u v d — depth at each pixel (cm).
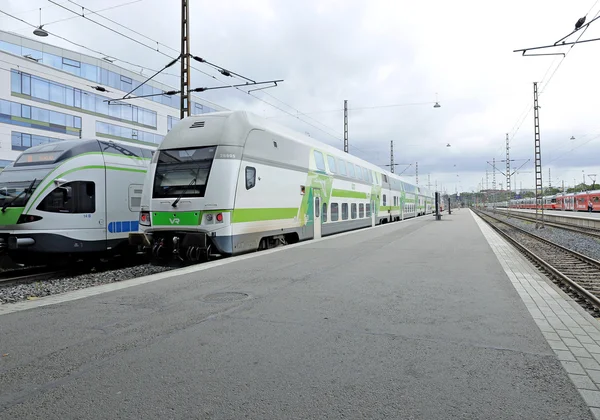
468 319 566
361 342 478
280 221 1441
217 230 1152
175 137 1257
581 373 390
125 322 559
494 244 1546
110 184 1327
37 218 1144
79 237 1222
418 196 5025
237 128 1230
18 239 1129
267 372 399
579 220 3472
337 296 702
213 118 1254
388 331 517
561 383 370
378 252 1286
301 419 316
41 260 1296
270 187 1369
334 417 318
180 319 572
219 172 1169
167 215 1202
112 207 1330
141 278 867
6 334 513
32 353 450
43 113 4038
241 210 1205
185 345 472
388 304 648
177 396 353
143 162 1478
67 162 1212
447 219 3969
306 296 703
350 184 2239
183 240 1177
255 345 471
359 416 319
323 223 1844
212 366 414
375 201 2808
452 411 324
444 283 809
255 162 1284
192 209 1169
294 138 1591
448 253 1265
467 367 406
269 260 1115
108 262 1503
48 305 651
